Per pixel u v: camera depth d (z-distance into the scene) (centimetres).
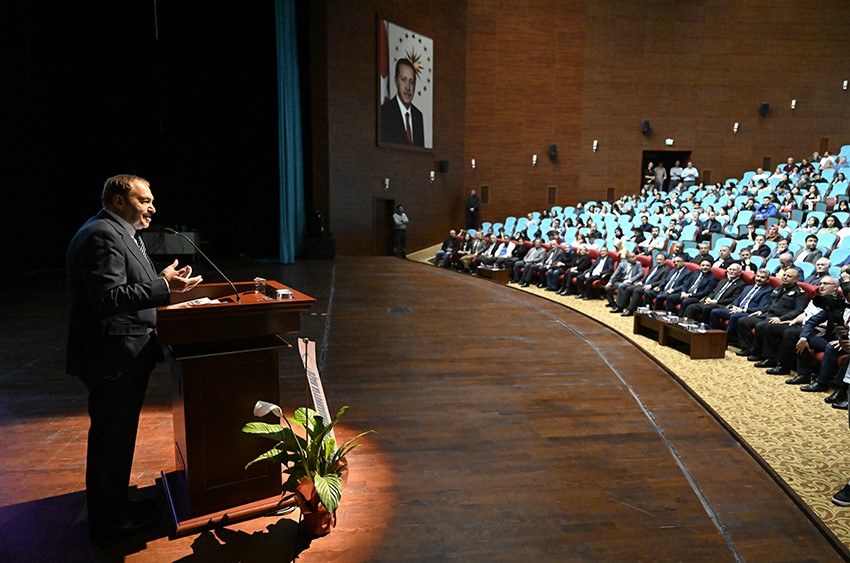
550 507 205
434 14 1179
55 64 709
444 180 1271
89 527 174
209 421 173
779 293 456
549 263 848
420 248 1211
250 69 893
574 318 539
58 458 228
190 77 852
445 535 186
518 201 1380
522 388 335
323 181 970
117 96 776
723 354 463
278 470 189
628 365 386
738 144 1409
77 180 762
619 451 254
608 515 202
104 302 148
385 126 1078
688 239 900
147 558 164
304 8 934
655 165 1517
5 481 209
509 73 1335
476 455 246
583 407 307
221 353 170
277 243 939
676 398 325
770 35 1375
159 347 173
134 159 809
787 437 298
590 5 1344
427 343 431
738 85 1391
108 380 159
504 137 1352
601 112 1381
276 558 167
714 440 270
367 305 571
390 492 212
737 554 183
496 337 454
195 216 909
